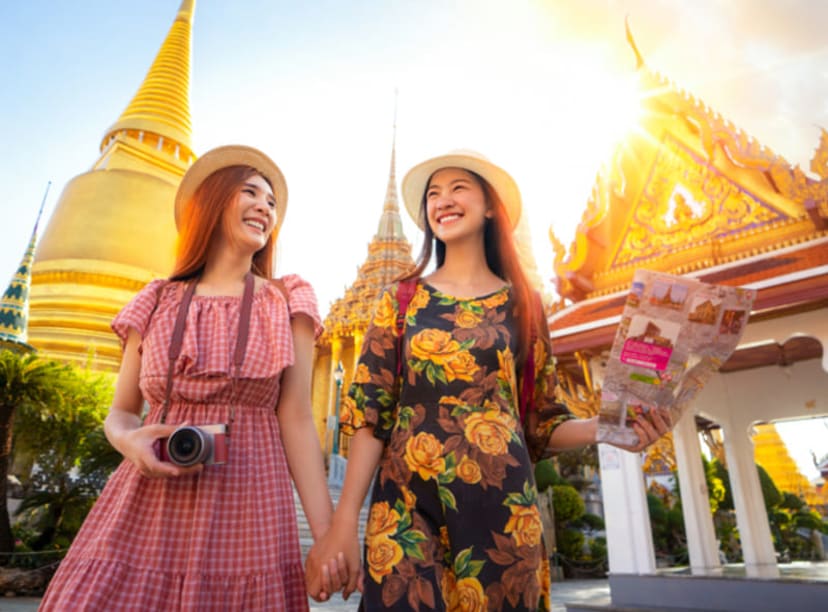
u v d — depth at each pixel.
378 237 35.53
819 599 5.88
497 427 1.96
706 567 8.73
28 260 17.44
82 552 1.67
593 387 8.43
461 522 1.80
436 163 2.54
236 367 1.91
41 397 11.92
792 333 7.41
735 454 10.75
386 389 2.14
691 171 9.02
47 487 13.36
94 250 24.86
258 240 2.28
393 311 2.27
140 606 1.57
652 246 9.15
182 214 2.41
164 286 2.14
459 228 2.45
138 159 29.42
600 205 9.56
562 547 21.42
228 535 1.71
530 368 2.28
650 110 9.52
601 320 8.28
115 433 1.79
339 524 1.91
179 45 35.94
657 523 23.95
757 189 8.27
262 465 1.85
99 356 22.67
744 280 7.77
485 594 1.73
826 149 7.61
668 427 2.11
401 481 1.92
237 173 2.33
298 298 2.20
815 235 7.64
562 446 2.35
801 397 10.41
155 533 1.68
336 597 10.57
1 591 10.73
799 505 33.94
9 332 16.31
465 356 2.04
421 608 1.68
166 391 1.87
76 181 27.27
